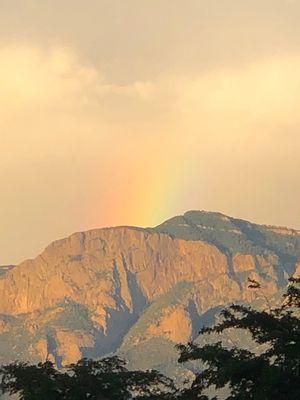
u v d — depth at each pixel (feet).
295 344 211.82
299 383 206.49
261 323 223.71
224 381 218.38
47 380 242.58
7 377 246.06
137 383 254.06
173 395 253.65
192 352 230.07
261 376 209.97
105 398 241.14
